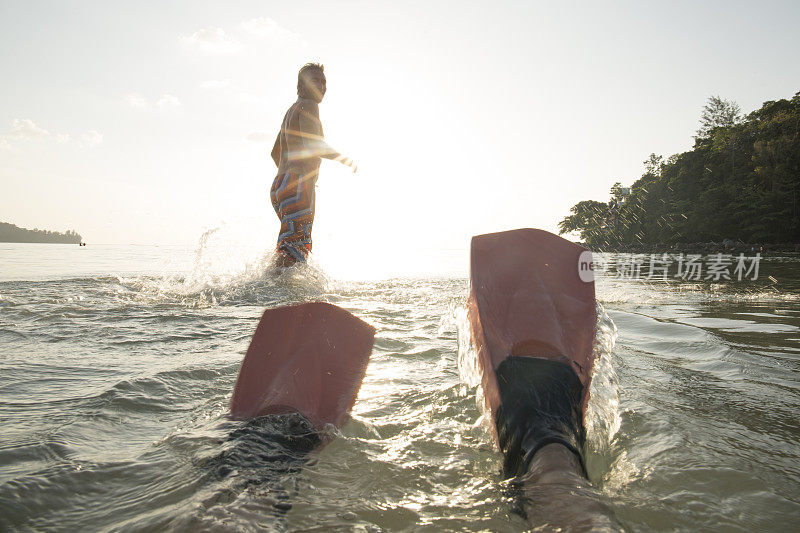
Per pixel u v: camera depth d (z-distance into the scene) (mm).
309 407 1308
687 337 2723
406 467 1068
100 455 1097
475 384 1571
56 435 1207
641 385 1738
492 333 1391
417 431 1283
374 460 1097
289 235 5039
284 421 1233
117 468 1025
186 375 1777
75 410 1405
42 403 1465
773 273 10055
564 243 1719
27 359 2012
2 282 5160
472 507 896
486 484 989
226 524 804
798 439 1249
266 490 932
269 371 1416
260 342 1480
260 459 1059
